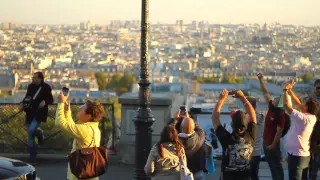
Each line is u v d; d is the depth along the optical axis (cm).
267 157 1034
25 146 1329
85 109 845
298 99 998
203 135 864
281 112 1012
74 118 1302
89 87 15862
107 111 1302
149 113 1088
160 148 807
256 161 1020
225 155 808
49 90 1236
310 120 966
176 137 812
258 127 1023
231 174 805
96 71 19912
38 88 1232
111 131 1291
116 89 14862
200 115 1274
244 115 809
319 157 1045
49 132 1328
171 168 805
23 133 1339
